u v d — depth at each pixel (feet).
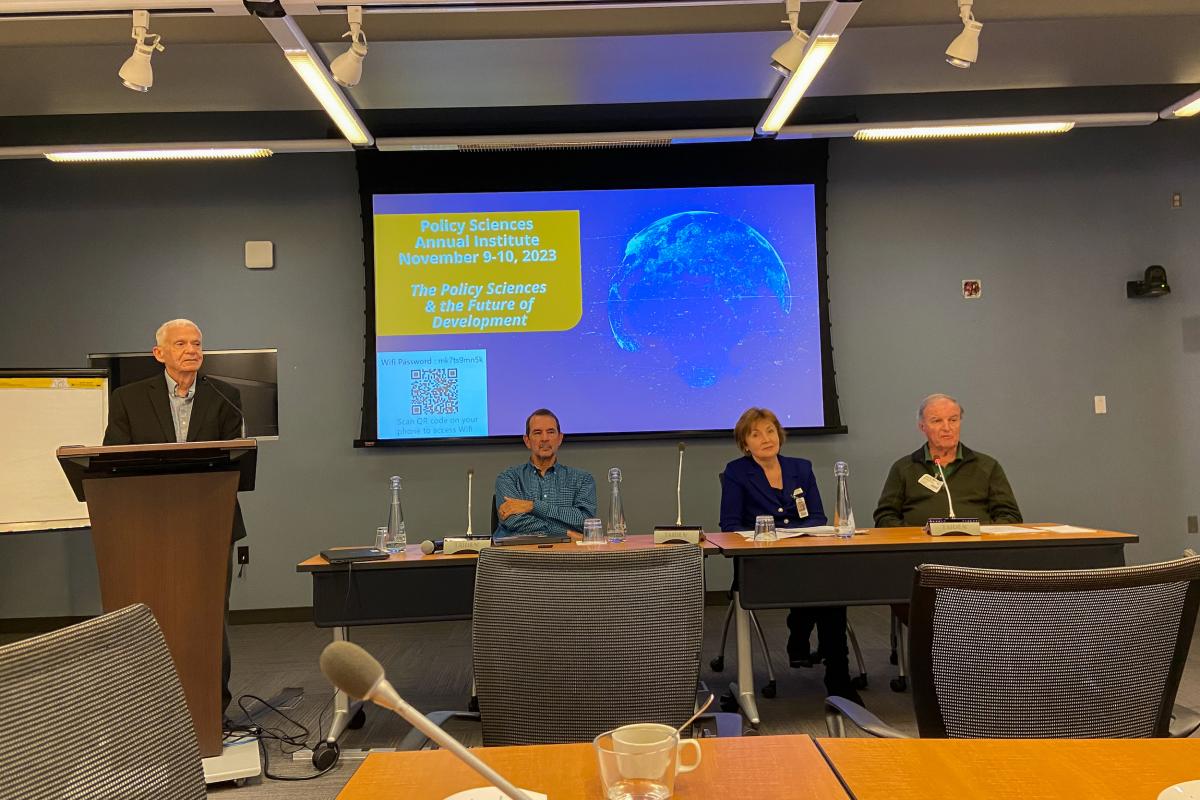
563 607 5.41
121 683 3.16
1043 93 18.25
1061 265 19.25
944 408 12.53
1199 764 3.42
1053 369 19.13
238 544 18.45
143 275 18.74
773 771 3.50
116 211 18.79
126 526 8.55
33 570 18.21
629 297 18.72
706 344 18.70
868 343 19.10
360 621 9.82
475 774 3.55
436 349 18.53
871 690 12.10
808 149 18.81
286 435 18.66
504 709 5.39
